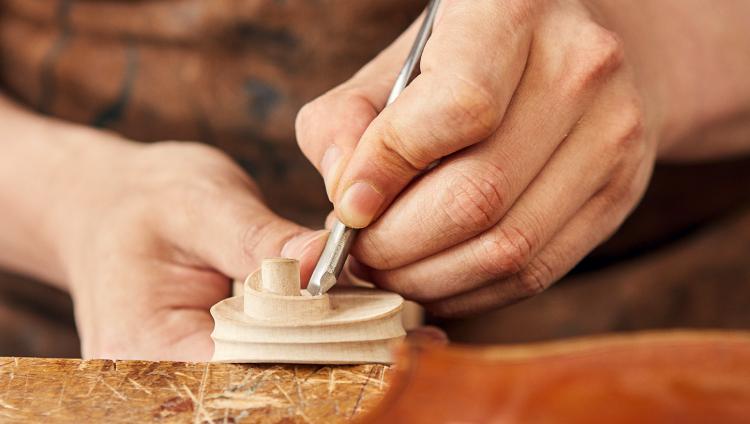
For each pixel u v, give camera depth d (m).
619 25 0.50
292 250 0.44
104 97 0.68
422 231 0.42
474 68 0.41
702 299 0.69
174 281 0.49
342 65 0.64
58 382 0.38
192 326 0.48
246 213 0.48
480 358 0.32
